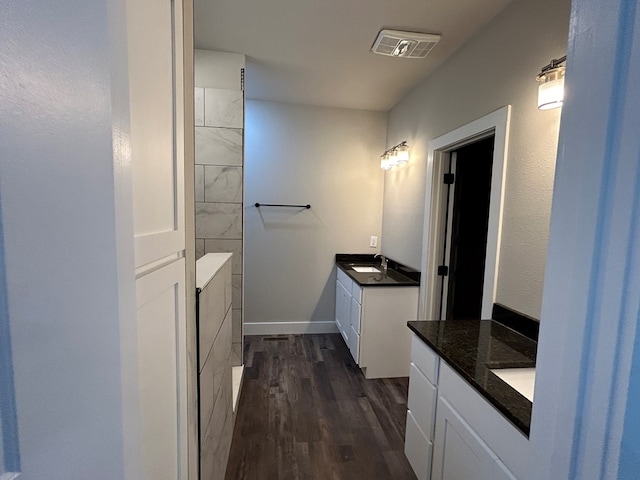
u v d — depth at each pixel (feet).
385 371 8.74
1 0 0.80
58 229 0.98
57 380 0.99
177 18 2.60
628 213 1.23
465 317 7.93
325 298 11.75
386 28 6.18
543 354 1.66
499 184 5.44
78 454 1.08
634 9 1.19
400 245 10.02
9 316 0.85
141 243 1.92
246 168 10.95
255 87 9.41
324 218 11.46
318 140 11.16
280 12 5.82
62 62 0.98
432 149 7.89
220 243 8.18
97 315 1.17
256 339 11.20
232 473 5.41
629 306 1.25
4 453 0.85
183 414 2.90
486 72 5.87
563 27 4.28
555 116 4.41
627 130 1.22
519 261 5.06
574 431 1.44
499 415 3.21
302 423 6.75
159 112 2.25
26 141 0.87
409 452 5.36
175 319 2.68
